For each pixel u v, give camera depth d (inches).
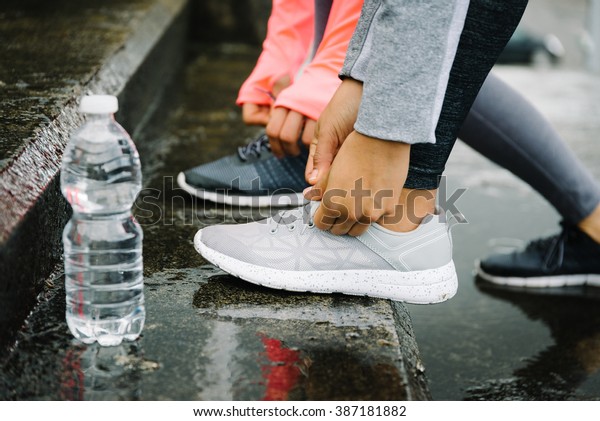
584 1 598.9
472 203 106.6
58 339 47.0
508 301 78.7
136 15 123.4
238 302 53.6
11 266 45.5
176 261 60.9
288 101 67.6
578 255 80.0
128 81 91.0
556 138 71.9
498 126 70.2
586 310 76.6
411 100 43.8
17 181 49.6
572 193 74.4
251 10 194.7
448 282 55.1
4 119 59.0
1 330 44.0
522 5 45.8
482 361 67.4
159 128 107.8
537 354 68.5
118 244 47.1
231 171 76.9
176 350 46.7
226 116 117.6
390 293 54.8
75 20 113.3
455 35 43.4
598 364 66.8
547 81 189.9
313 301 54.3
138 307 48.2
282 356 46.6
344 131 49.5
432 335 72.0
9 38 96.0
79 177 46.9
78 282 46.6
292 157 76.1
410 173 51.9
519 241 92.9
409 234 53.6
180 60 167.3
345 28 66.1
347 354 47.1
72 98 67.6
